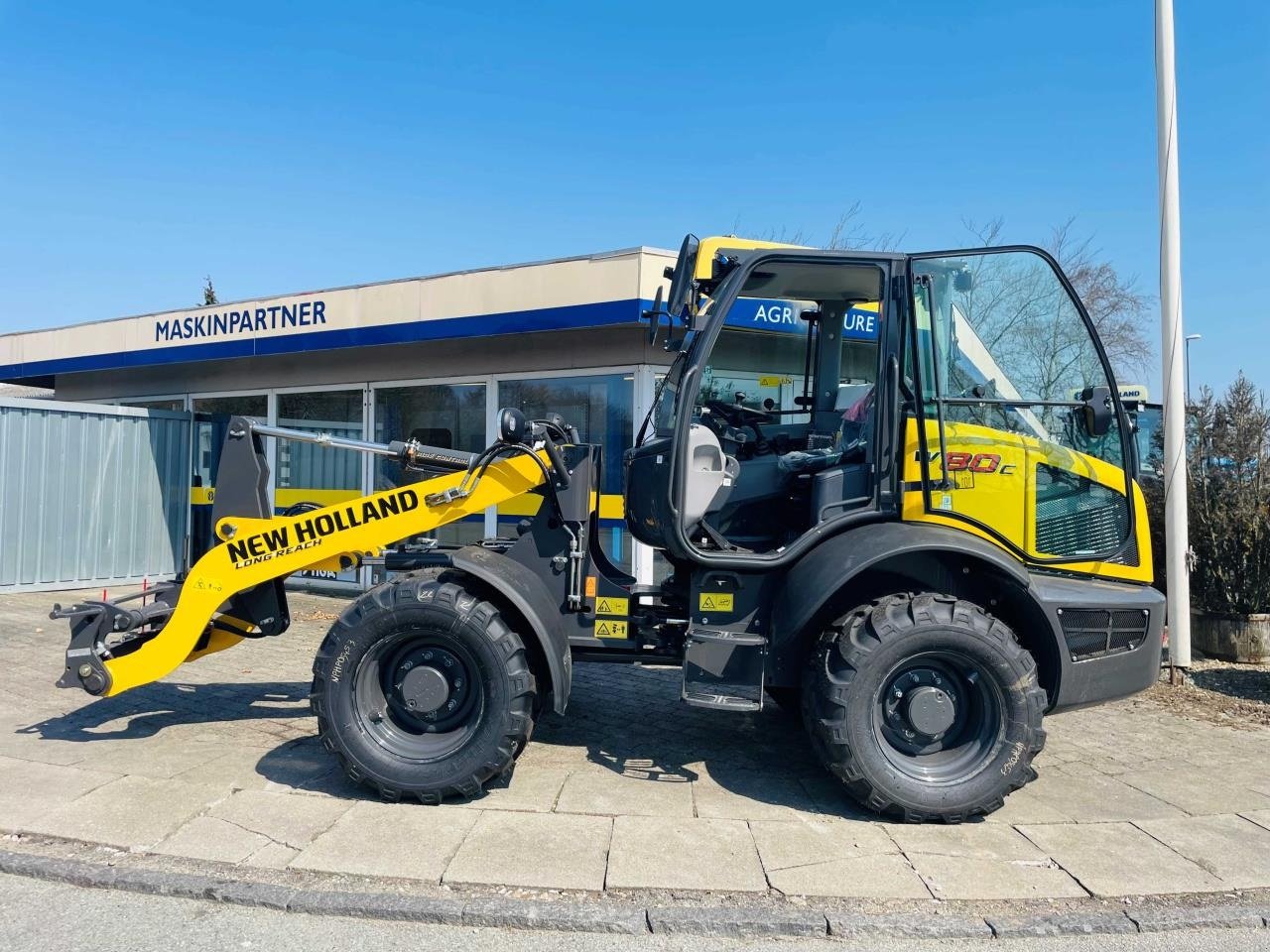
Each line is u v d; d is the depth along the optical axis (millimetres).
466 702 4289
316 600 10414
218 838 3809
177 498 11945
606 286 8281
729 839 3875
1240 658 7516
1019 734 4047
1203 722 5887
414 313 9484
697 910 3281
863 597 4461
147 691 6133
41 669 6684
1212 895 3484
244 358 11609
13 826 3904
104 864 3594
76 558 10938
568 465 4785
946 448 4281
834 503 4383
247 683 6395
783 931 3201
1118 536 4434
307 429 11359
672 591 4875
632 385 8883
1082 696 4273
